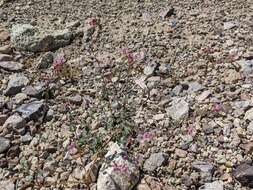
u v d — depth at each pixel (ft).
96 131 2.27
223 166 2.06
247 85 2.58
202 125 2.30
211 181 2.00
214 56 2.87
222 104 2.43
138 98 2.53
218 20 3.32
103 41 3.14
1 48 3.00
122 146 2.14
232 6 3.54
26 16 3.50
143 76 2.72
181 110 2.39
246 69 2.71
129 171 1.97
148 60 2.87
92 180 2.01
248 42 3.00
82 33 3.21
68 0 3.77
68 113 2.44
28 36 3.04
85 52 3.02
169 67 2.80
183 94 2.56
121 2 3.72
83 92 2.59
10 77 2.72
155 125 2.32
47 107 2.48
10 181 2.04
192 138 2.22
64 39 3.11
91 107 2.47
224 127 2.27
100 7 3.64
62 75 2.72
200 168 2.04
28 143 2.26
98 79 2.72
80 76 2.74
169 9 3.46
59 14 3.53
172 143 2.20
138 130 2.27
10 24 3.34
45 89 2.61
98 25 3.29
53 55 2.98
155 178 2.01
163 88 2.61
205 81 2.66
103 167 2.02
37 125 2.36
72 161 2.12
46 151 2.20
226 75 2.69
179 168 2.06
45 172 2.08
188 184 1.99
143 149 2.16
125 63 2.85
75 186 1.99
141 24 3.34
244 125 2.28
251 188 1.96
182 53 2.94
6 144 2.23
